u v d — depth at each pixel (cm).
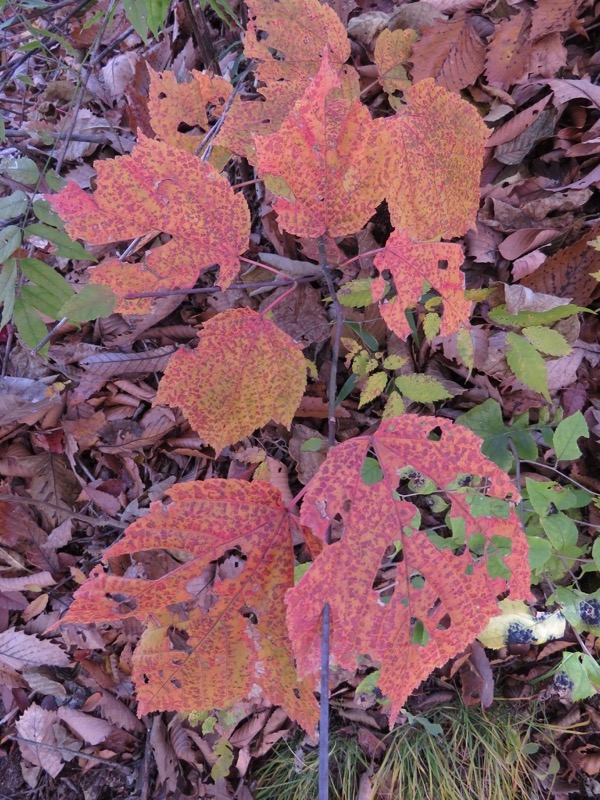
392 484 35
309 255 77
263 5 48
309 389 81
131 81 107
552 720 78
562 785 75
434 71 69
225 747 83
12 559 97
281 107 47
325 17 48
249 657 37
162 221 37
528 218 74
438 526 71
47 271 53
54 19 96
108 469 100
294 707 37
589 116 75
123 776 88
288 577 37
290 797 81
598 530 71
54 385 96
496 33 69
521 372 62
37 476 98
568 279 70
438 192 39
